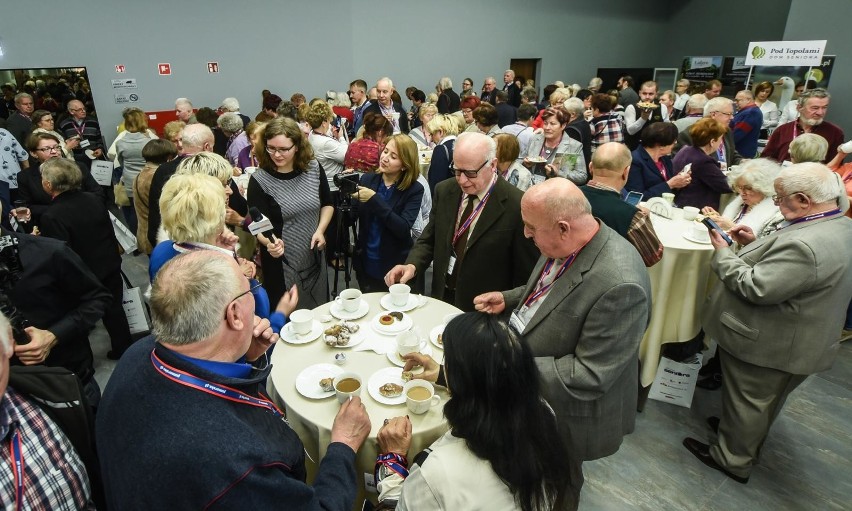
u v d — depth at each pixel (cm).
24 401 102
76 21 608
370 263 256
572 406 139
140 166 444
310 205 248
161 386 83
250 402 91
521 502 86
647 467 215
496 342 87
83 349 176
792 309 177
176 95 698
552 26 1073
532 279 162
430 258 223
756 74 657
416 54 902
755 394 195
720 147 380
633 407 155
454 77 968
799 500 200
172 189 152
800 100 395
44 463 100
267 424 94
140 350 93
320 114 399
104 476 88
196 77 706
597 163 193
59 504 101
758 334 186
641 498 199
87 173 376
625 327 130
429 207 280
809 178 171
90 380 177
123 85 656
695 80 1070
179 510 78
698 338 258
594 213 188
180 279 85
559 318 140
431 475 88
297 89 793
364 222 251
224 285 88
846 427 241
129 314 277
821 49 579
